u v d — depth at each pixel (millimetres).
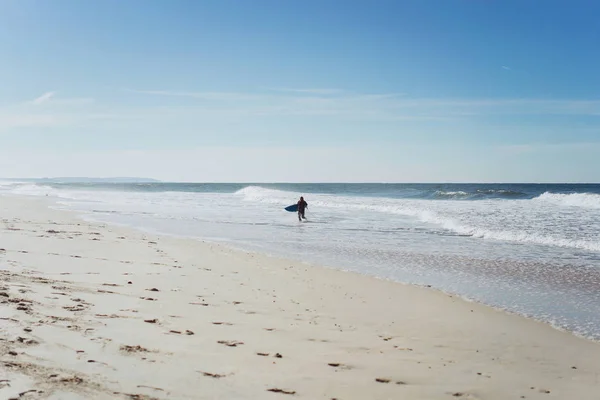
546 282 12375
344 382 5207
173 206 41750
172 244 17422
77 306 7008
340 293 10547
